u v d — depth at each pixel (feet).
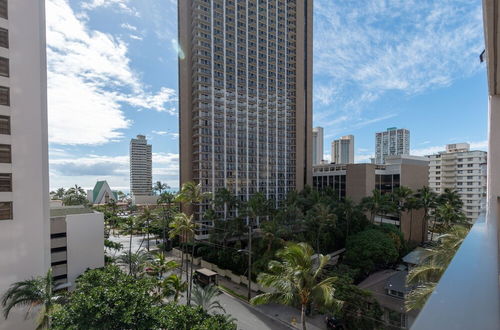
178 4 174.19
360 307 54.85
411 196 135.95
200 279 87.04
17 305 53.67
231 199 132.46
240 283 89.56
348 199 121.90
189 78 163.63
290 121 205.57
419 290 35.60
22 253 58.75
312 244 102.94
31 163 60.39
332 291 38.01
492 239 7.16
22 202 59.06
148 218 135.64
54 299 48.52
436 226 139.13
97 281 43.75
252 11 188.65
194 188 75.20
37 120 61.31
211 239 106.63
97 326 33.53
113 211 206.90
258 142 183.21
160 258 78.33
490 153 18.37
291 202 140.36
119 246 113.80
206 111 162.20
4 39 56.90
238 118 175.83
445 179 235.40
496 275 4.80
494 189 18.03
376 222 141.90
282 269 42.16
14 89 58.13
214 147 162.71
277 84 197.88
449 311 3.47
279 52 201.98
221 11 172.04
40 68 63.00
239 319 65.62
